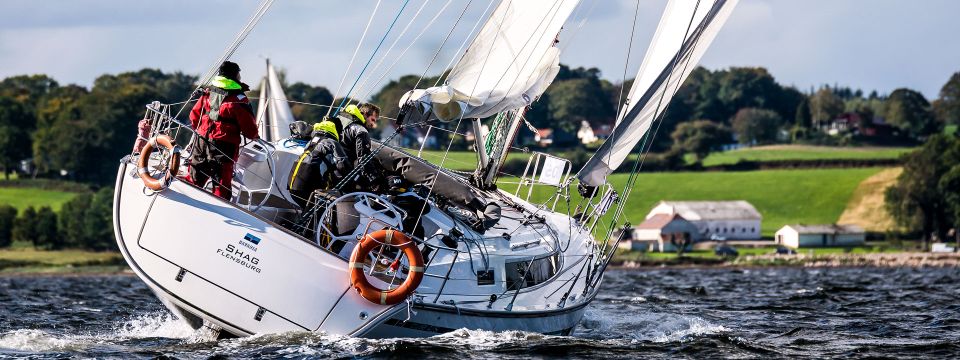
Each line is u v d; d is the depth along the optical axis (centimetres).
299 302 3269
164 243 3272
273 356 3219
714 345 3975
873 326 4975
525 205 4697
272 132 7738
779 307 6228
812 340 4350
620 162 4341
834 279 12162
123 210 3338
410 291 3297
